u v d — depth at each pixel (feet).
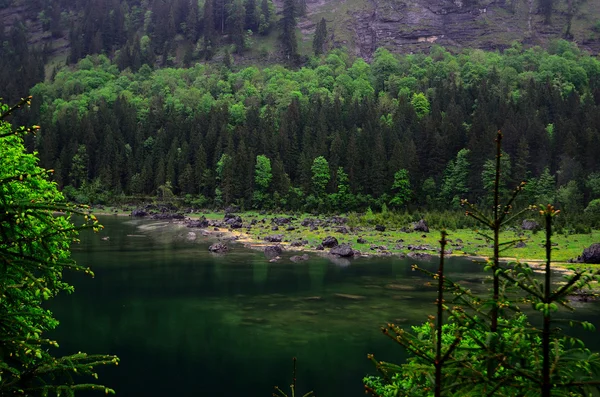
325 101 640.17
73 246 255.09
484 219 31.48
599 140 424.46
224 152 538.06
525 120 492.54
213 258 228.43
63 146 553.23
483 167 422.41
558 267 199.72
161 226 364.38
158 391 86.99
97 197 509.76
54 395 79.87
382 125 540.93
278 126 619.26
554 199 376.48
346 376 94.43
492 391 24.82
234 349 108.88
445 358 25.36
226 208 481.87
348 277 188.85
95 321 125.90
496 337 26.53
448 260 233.35
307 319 131.64
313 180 476.54
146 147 587.68
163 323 126.11
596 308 142.82
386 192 460.96
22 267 28.76
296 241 285.84
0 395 28.37
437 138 472.03
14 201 28.76
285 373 95.71
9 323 29.99
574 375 24.94
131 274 186.50
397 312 138.92
